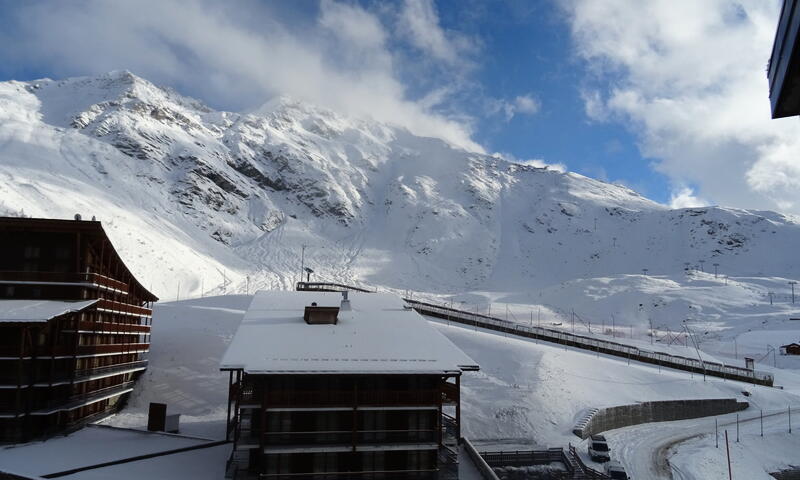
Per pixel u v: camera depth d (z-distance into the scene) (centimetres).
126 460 3834
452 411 5822
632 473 5003
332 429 3594
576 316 17362
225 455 4019
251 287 17112
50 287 4528
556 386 6544
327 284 10969
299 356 3553
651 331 14688
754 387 8619
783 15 1424
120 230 16350
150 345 6575
